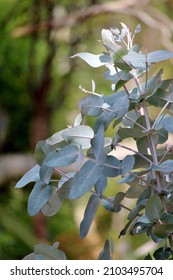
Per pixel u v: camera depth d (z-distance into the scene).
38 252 0.73
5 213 2.19
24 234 2.17
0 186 2.50
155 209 0.72
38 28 2.59
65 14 2.62
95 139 0.71
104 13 2.54
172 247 0.76
